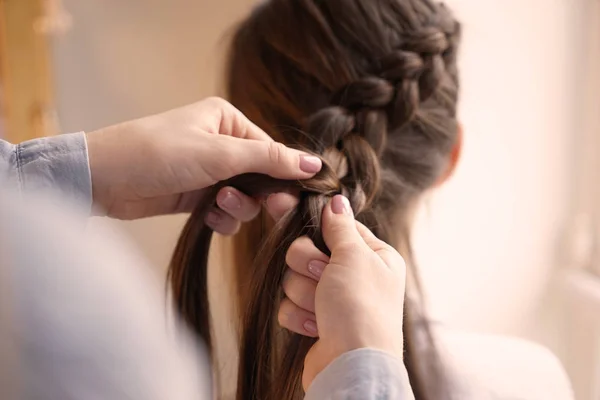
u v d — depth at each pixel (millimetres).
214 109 587
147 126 563
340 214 478
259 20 655
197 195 629
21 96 913
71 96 1067
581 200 1062
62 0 1028
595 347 1018
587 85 1022
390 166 605
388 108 594
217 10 1095
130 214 605
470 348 718
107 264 251
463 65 1001
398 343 384
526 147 1049
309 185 520
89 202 549
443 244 1061
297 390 470
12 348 222
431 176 630
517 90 1026
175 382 261
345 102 590
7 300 225
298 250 457
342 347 373
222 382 698
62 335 227
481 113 1024
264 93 637
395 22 604
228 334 774
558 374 744
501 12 1000
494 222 1075
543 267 1099
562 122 1040
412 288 638
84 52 1061
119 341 238
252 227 651
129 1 1068
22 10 887
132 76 1102
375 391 348
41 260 234
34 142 543
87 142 554
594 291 1004
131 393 237
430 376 646
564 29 1005
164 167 552
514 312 1114
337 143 569
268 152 538
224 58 816
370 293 395
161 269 1060
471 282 1090
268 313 496
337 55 595
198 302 591
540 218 1078
